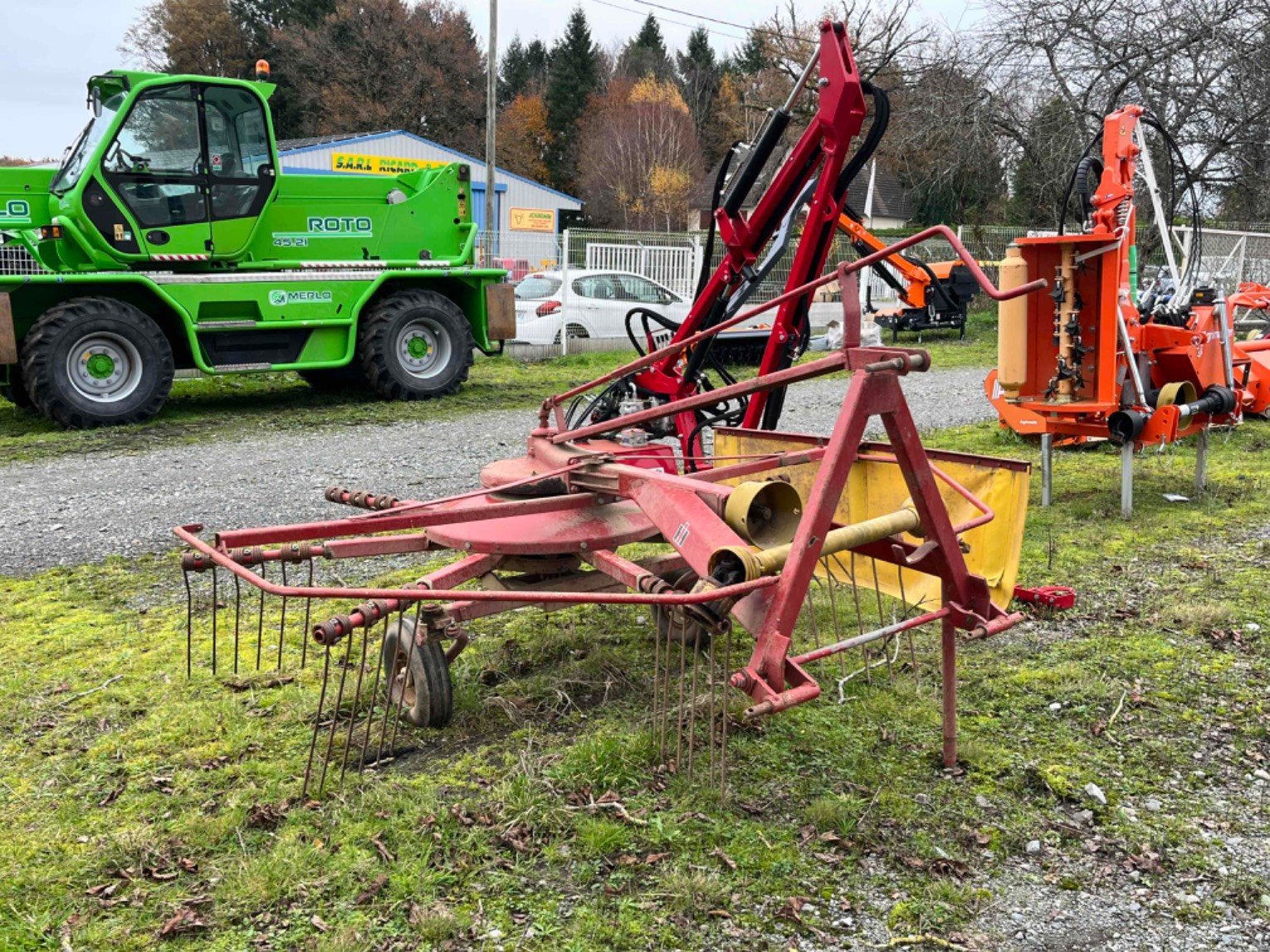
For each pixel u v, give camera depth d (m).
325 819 3.12
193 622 4.87
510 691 4.02
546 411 4.68
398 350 11.93
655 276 18.06
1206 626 4.71
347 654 3.36
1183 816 3.21
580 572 4.18
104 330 10.11
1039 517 6.53
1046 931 2.68
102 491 7.50
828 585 5.09
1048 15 19.97
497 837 3.02
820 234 5.64
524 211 29.72
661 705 3.86
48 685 4.14
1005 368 5.97
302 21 53.78
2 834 3.08
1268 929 2.70
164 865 2.92
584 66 62.19
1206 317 6.86
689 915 2.70
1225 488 7.23
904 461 3.09
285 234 11.64
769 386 3.28
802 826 3.09
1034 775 3.41
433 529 3.88
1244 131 19.20
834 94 5.28
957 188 25.12
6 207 10.60
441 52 51.25
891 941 2.63
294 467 8.27
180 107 10.55
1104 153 6.25
